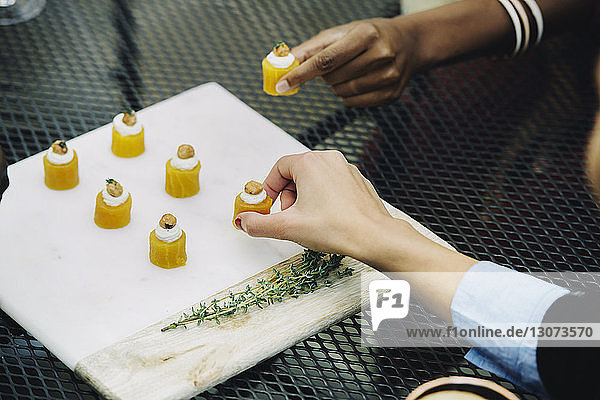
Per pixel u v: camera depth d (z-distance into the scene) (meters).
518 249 1.05
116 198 1.05
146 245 1.05
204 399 0.94
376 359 0.96
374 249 0.96
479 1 1.23
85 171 1.12
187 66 1.24
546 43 1.29
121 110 1.18
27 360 0.96
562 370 0.90
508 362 0.92
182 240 1.02
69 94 1.19
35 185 1.09
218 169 1.13
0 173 0.93
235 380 0.95
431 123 1.18
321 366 0.96
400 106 1.20
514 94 1.22
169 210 1.09
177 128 1.16
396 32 1.17
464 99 1.21
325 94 1.22
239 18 1.31
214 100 1.20
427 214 1.08
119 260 1.04
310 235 0.98
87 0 1.31
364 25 1.16
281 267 1.04
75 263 1.03
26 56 1.22
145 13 1.30
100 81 1.21
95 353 0.95
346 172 1.00
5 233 1.05
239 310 0.99
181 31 1.28
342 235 0.97
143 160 1.13
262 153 1.15
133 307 0.99
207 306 1.00
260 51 1.27
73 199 1.09
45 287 1.00
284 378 0.95
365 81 1.18
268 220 0.99
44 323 0.98
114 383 0.93
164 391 0.93
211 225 1.08
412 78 1.24
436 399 0.87
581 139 1.16
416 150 1.15
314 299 1.00
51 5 1.30
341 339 0.98
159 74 1.22
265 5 1.34
